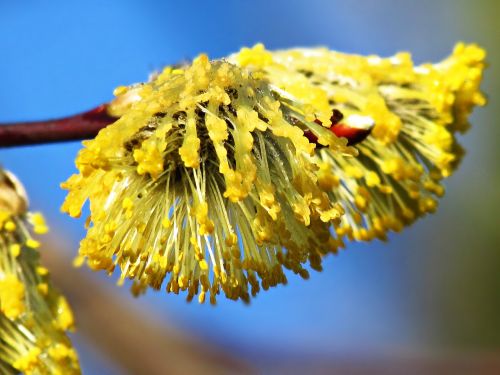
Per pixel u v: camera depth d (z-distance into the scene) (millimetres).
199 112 115
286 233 114
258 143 116
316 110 118
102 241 113
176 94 114
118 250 114
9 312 125
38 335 126
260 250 116
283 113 118
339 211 116
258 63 126
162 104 113
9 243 127
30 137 126
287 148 114
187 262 116
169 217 115
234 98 116
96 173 113
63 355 126
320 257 119
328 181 126
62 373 127
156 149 111
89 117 127
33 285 127
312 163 114
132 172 114
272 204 111
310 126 117
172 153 115
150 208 115
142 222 114
